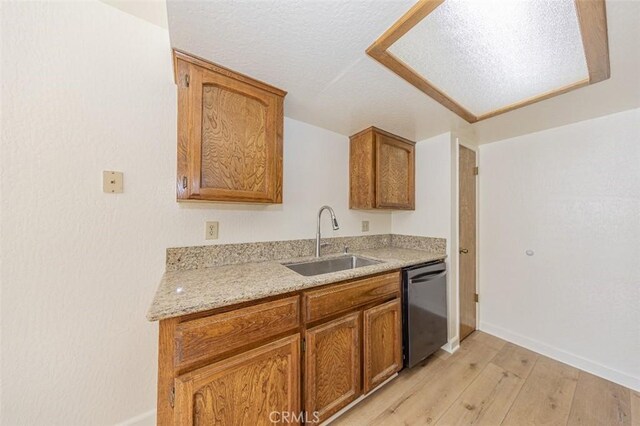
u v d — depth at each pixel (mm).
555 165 2053
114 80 1214
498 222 2400
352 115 1849
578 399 1561
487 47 1104
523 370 1853
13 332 1020
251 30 1012
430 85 1437
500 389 1648
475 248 2510
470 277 2426
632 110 1703
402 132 2197
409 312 1759
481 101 1635
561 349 1983
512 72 1301
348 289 1414
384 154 2180
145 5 1214
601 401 1541
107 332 1206
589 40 1038
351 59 1199
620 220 1746
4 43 998
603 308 1802
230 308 1021
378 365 1579
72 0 1123
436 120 1933
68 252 1117
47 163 1073
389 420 1402
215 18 944
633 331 1679
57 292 1097
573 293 1940
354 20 958
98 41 1179
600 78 1320
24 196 1032
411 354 1760
